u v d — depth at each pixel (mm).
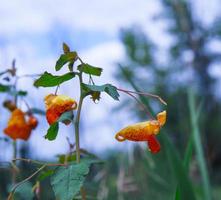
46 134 300
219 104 2166
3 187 501
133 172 526
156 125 296
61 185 277
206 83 2180
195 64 2137
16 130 394
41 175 334
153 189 545
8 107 414
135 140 298
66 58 297
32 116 404
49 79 297
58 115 296
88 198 367
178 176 391
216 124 1919
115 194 522
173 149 398
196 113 497
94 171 392
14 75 419
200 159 482
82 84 296
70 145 355
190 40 2199
